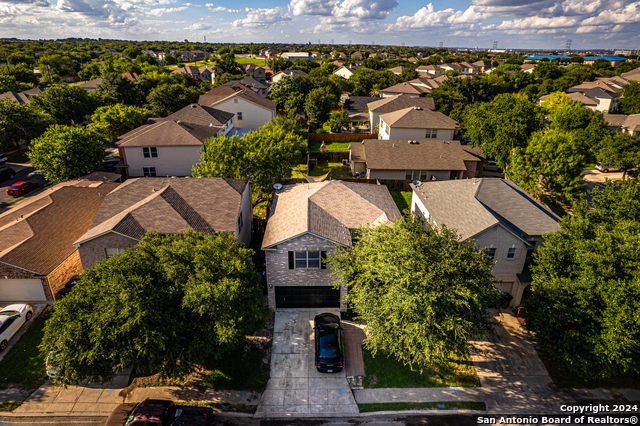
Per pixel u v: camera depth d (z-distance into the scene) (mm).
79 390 18875
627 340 16234
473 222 25062
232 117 61094
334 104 83125
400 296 16828
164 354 16719
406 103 69062
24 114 48812
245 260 19453
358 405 18547
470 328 17688
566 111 65750
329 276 23703
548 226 25531
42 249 25141
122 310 15242
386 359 21219
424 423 17750
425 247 17859
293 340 22391
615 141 50281
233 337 16922
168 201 25922
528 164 39438
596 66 162250
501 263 24875
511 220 26234
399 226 19516
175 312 16922
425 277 16547
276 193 32750
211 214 26219
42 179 43938
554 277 19625
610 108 99125
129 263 17094
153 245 19188
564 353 18281
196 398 18656
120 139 45219
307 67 158625
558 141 38031
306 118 79875
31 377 19359
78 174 39438
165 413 16594
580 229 20562
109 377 16922
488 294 17297
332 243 22859
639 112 90625
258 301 19281
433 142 50531
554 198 43125
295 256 23281
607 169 55406
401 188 46156
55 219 28000
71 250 26359
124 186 28781
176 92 68375
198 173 34562
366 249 19422
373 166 45781
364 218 27016
